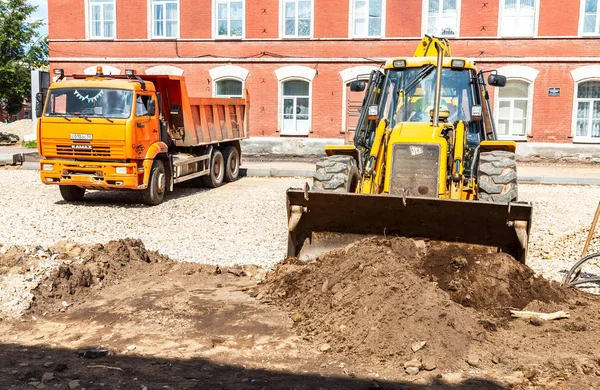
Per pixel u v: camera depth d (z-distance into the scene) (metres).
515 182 7.70
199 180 16.81
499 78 9.77
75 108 13.22
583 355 5.26
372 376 5.02
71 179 13.23
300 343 5.74
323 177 7.75
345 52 24.66
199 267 8.08
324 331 5.87
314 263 7.24
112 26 26.25
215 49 25.53
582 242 9.96
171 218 12.07
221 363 5.32
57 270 7.16
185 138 15.17
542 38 23.39
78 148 13.10
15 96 46.03
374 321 5.66
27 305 6.53
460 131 7.83
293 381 4.93
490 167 7.74
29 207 13.05
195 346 5.71
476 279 6.51
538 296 6.51
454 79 8.83
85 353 5.49
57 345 5.75
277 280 7.16
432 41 9.70
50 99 13.37
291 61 24.97
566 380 4.86
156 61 26.00
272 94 25.28
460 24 23.83
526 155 23.80
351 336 5.64
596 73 23.14
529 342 5.55
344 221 7.26
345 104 24.83
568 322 5.93
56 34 26.56
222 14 25.47
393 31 24.28
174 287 7.42
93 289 7.29
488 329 5.76
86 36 26.33
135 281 7.62
